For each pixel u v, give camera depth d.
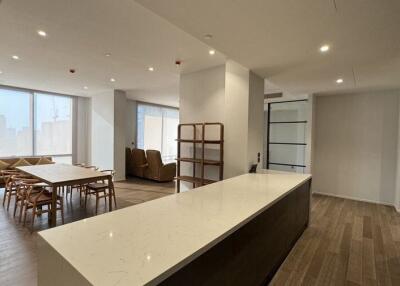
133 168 7.58
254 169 3.53
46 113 7.01
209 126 4.19
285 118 6.06
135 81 5.45
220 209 1.75
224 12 1.86
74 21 2.58
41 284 1.20
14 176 4.03
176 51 3.41
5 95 6.18
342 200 5.26
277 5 1.75
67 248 1.10
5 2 2.22
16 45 3.28
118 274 0.91
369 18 1.91
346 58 2.85
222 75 4.00
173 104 9.51
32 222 3.33
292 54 2.73
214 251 1.32
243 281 1.67
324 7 1.76
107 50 3.42
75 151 7.72
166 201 1.95
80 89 6.59
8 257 2.57
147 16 2.45
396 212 4.45
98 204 4.60
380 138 5.03
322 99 5.70
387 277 2.36
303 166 5.75
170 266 0.97
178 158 4.54
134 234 1.28
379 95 5.02
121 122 6.83
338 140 5.53
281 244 2.45
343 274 2.40
